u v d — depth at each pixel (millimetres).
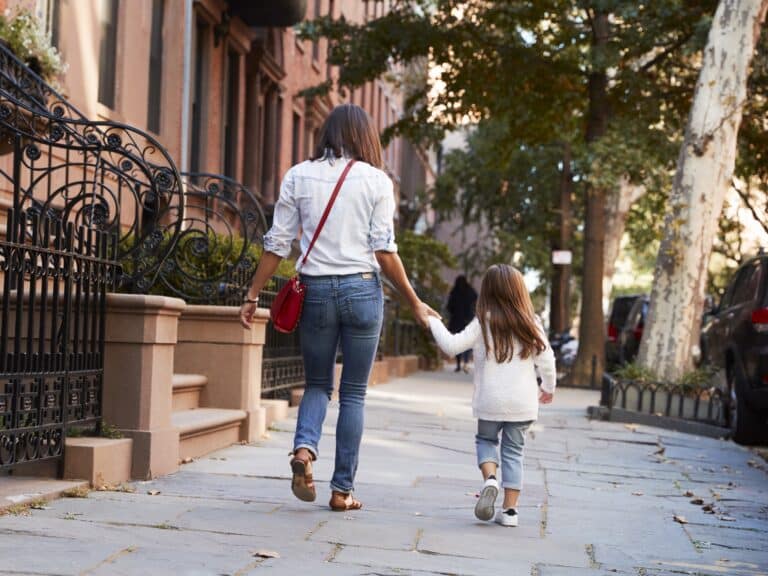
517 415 6059
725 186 16312
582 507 6898
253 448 8680
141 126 14945
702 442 12266
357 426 6004
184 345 9141
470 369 28938
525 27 23656
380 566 4766
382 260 5879
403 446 9688
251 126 22062
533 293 39000
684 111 23828
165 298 6781
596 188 21938
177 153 16594
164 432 6910
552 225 37406
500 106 24031
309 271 5863
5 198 10336
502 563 5016
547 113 25141
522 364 6102
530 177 36625
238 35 20203
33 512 5445
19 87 7996
